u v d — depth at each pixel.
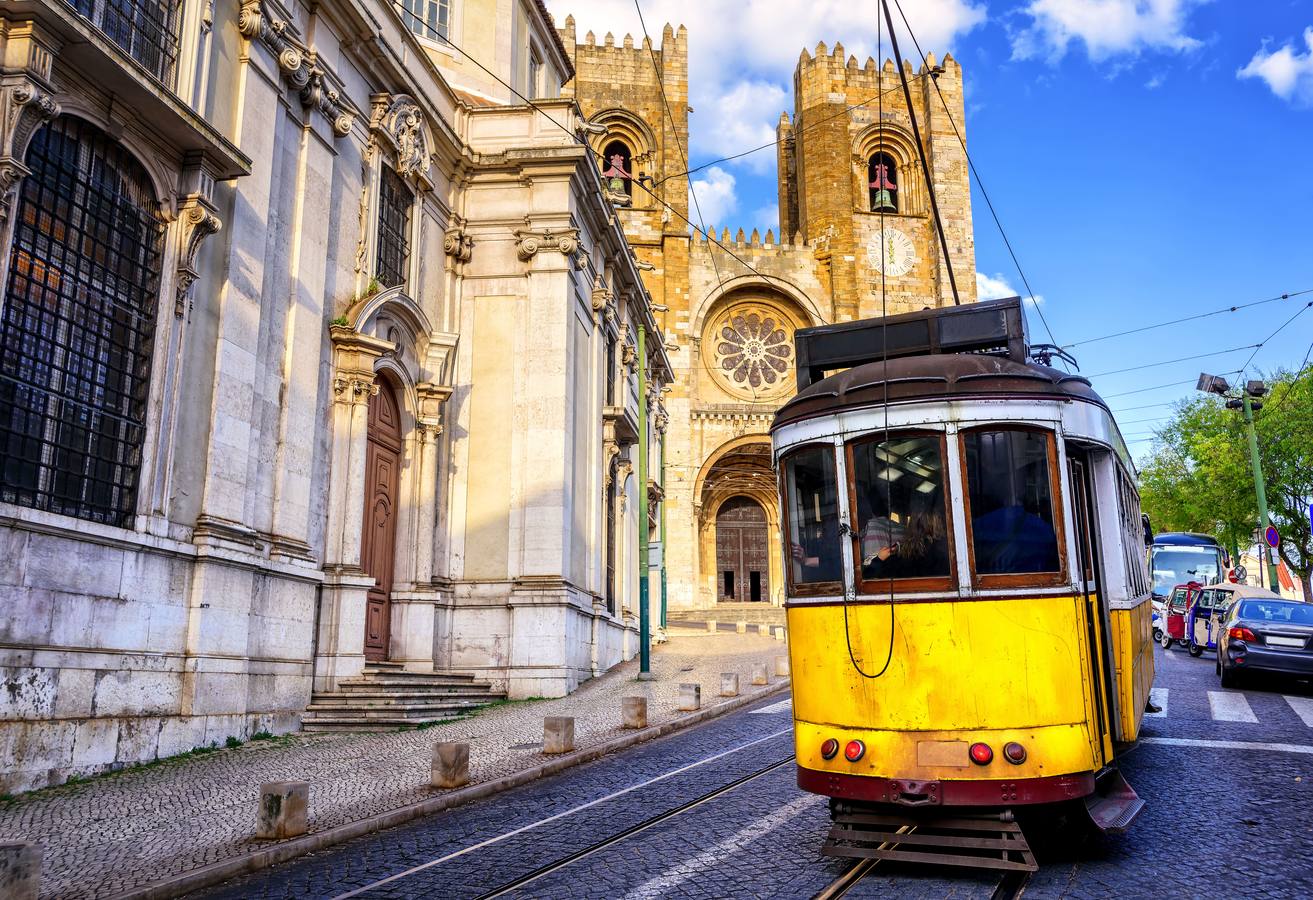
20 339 9.74
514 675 18.17
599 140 58.31
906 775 6.22
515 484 19.17
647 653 21.14
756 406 54.62
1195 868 6.35
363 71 16.98
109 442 10.88
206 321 12.42
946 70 61.34
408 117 18.08
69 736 9.84
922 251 58.69
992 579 6.42
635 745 12.84
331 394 15.66
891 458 6.78
